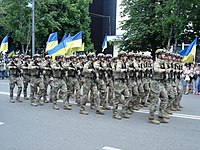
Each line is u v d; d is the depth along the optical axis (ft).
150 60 35.63
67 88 35.01
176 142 21.22
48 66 37.68
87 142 20.74
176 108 34.35
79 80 35.96
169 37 64.08
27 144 20.13
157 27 75.20
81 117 29.35
